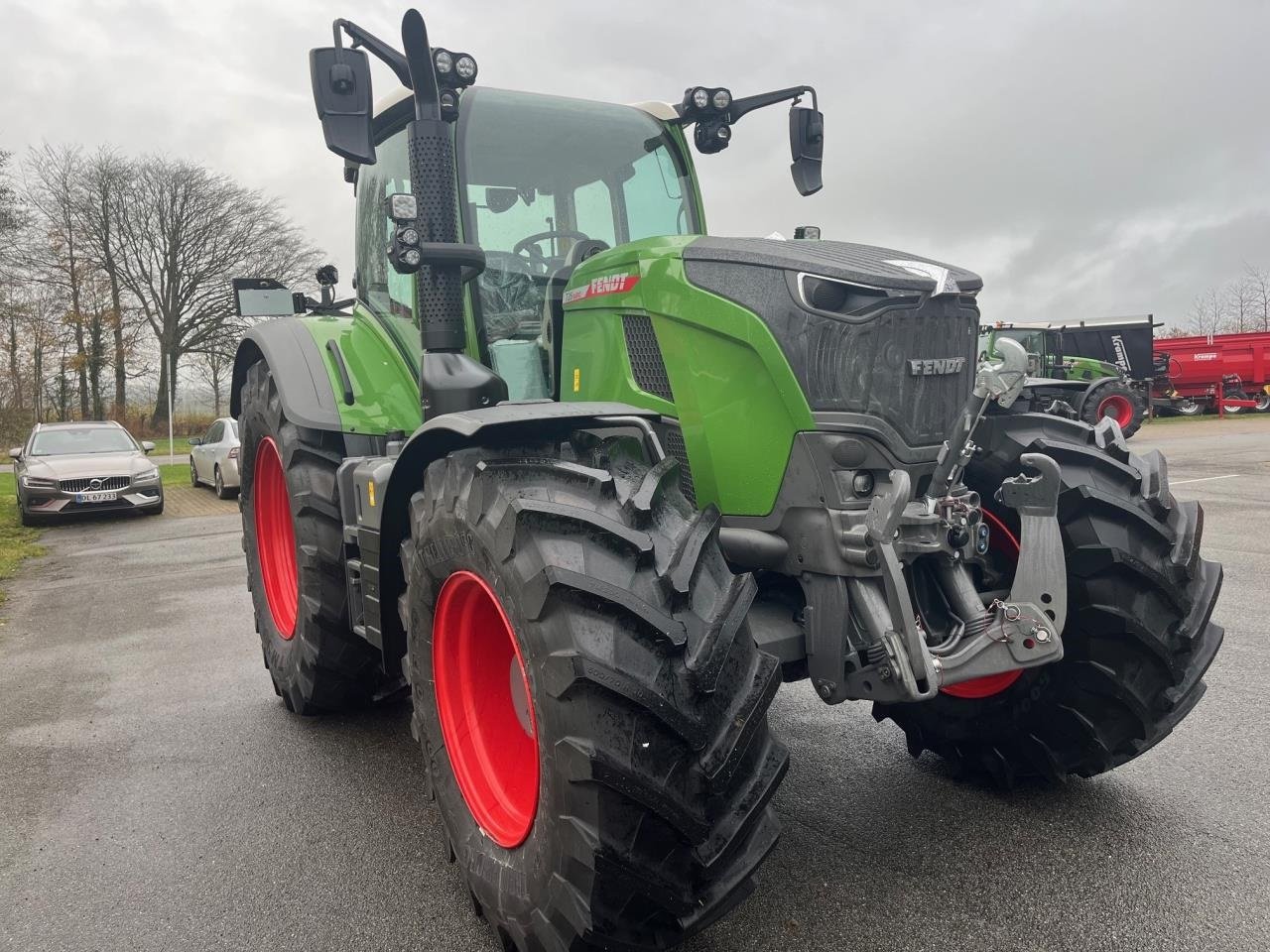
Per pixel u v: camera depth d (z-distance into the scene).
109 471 12.43
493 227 3.19
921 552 2.33
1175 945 2.20
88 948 2.39
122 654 5.42
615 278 2.77
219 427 15.62
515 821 2.28
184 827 3.08
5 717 4.30
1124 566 2.62
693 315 2.49
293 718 4.14
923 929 2.31
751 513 2.45
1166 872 2.54
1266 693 3.95
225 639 5.68
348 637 3.67
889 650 2.20
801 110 3.42
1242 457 14.27
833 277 2.29
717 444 2.48
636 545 1.95
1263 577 6.16
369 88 2.65
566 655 1.87
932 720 3.11
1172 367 26.69
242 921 2.50
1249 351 26.00
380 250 3.82
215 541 10.25
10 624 6.38
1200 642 2.80
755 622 2.41
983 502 2.94
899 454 2.31
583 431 2.31
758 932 2.31
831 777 3.25
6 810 3.25
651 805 1.83
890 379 2.29
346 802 3.24
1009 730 2.92
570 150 3.37
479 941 2.38
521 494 2.08
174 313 35.22
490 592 2.16
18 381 33.81
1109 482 2.73
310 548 3.60
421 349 3.12
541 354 3.20
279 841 2.96
